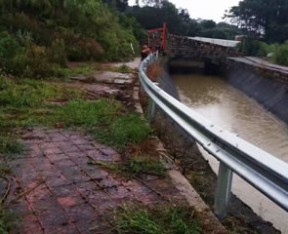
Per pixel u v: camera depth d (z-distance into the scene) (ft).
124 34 124.88
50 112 27.48
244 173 11.80
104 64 71.61
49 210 13.62
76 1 86.89
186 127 18.34
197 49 146.00
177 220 12.64
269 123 53.93
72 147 20.75
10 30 63.05
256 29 242.37
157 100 25.89
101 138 22.29
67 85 40.68
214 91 93.15
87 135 23.07
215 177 19.04
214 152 14.08
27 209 13.62
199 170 19.74
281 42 228.02
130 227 12.41
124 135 22.04
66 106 29.32
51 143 21.30
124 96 36.47
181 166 19.62
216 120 54.39
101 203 14.30
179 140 24.79
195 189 16.60
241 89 97.81
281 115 58.80
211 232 12.50
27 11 73.41
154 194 15.30
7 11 68.90
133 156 19.19
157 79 56.24
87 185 15.87
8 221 12.59
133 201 14.52
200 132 16.49
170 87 73.46
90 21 87.97
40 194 14.87
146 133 22.84
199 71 154.20
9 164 17.75
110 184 16.07
